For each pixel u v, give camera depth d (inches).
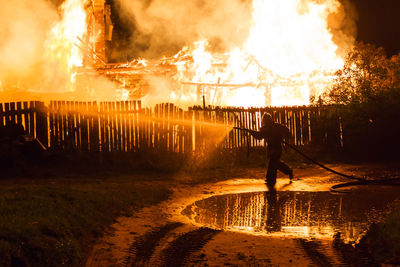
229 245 237.8
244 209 330.6
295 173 504.7
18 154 495.5
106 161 534.6
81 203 300.0
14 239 203.8
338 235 254.1
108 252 225.6
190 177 476.7
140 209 323.3
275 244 238.1
